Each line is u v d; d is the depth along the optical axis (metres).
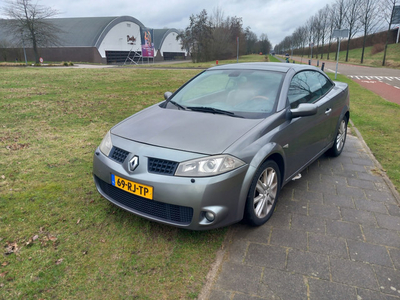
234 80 3.57
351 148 5.29
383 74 25.89
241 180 2.49
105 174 2.72
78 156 4.52
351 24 49.44
